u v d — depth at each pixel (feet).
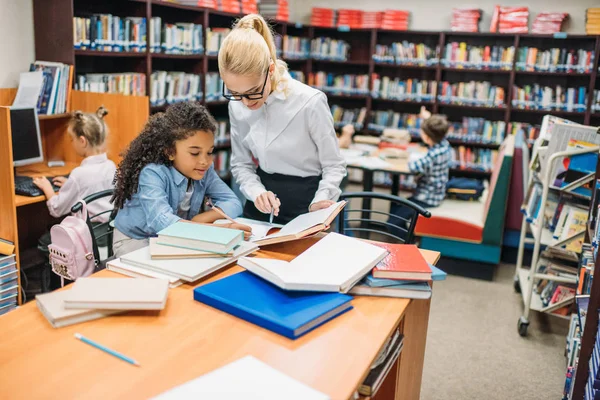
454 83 19.69
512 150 12.44
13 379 3.37
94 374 3.45
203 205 6.87
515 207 13.55
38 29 11.21
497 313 10.98
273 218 7.33
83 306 4.10
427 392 8.09
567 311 10.16
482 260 12.64
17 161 9.87
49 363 3.55
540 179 10.39
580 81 18.71
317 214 5.83
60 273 6.36
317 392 3.20
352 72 21.58
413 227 7.55
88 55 12.12
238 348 3.80
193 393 3.14
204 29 14.83
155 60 15.03
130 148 6.02
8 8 10.76
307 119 6.63
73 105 11.19
